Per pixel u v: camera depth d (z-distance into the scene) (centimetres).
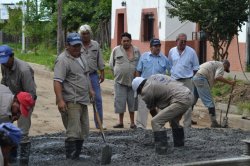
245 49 2558
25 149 910
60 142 1145
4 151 520
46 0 4034
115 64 1387
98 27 3797
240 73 2456
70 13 3834
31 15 4059
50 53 4188
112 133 1264
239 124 1500
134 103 1382
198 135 1238
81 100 956
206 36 2053
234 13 1953
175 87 1019
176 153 1027
